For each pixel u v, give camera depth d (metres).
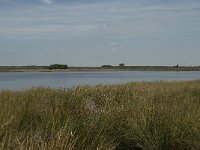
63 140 5.77
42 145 5.75
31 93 13.58
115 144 7.28
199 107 10.25
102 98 12.56
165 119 7.64
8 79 59.44
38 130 7.25
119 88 19.00
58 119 7.27
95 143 6.65
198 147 6.92
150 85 22.62
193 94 17.33
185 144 7.18
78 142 6.46
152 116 7.70
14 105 9.46
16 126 7.21
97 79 58.88
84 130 6.88
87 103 10.75
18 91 14.77
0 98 11.30
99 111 8.52
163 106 8.85
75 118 7.54
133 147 7.50
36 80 54.06
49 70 174.62
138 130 7.42
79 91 14.77
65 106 9.11
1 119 6.84
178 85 22.45
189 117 7.99
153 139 7.20
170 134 7.22
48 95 12.98
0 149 5.56
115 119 7.94
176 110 9.05
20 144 5.83
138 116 7.93
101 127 7.40
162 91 18.09
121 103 9.89
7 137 6.18
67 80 53.88
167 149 7.12
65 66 177.12
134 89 18.89
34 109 9.09
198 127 7.30
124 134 7.65
